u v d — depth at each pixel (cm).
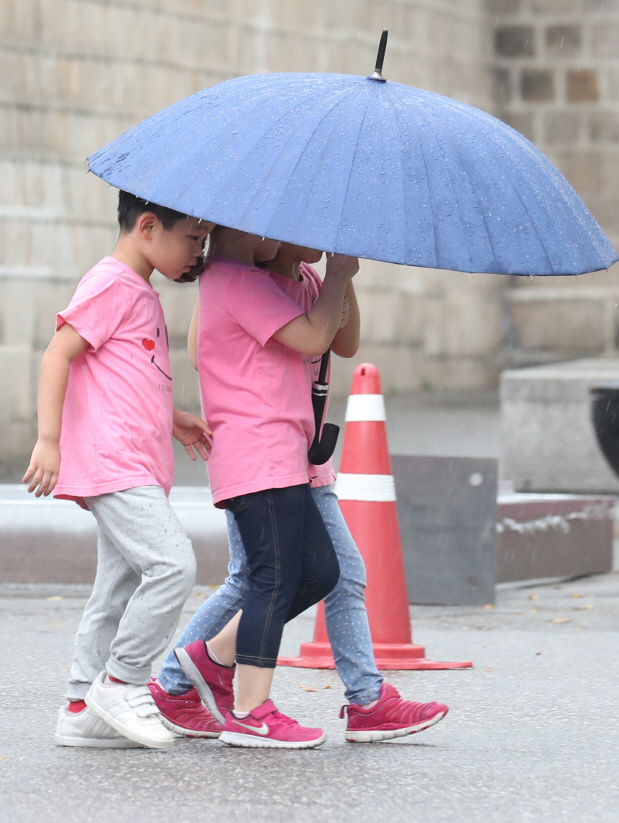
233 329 1167
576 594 2183
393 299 5066
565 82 5694
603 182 5712
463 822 975
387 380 5038
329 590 1191
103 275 1150
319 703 1405
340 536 1239
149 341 1159
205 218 1043
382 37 1162
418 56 5225
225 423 1168
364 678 1221
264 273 1175
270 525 1155
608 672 1577
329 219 1027
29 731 1241
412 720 1205
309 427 1191
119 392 1137
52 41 3978
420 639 1788
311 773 1099
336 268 1156
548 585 2284
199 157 1083
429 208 1045
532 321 5638
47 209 3919
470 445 3869
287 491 1159
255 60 4566
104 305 1137
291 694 1450
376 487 1634
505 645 1750
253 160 1063
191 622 1256
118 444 1128
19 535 2144
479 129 1123
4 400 3681
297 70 4703
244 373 1168
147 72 4225
